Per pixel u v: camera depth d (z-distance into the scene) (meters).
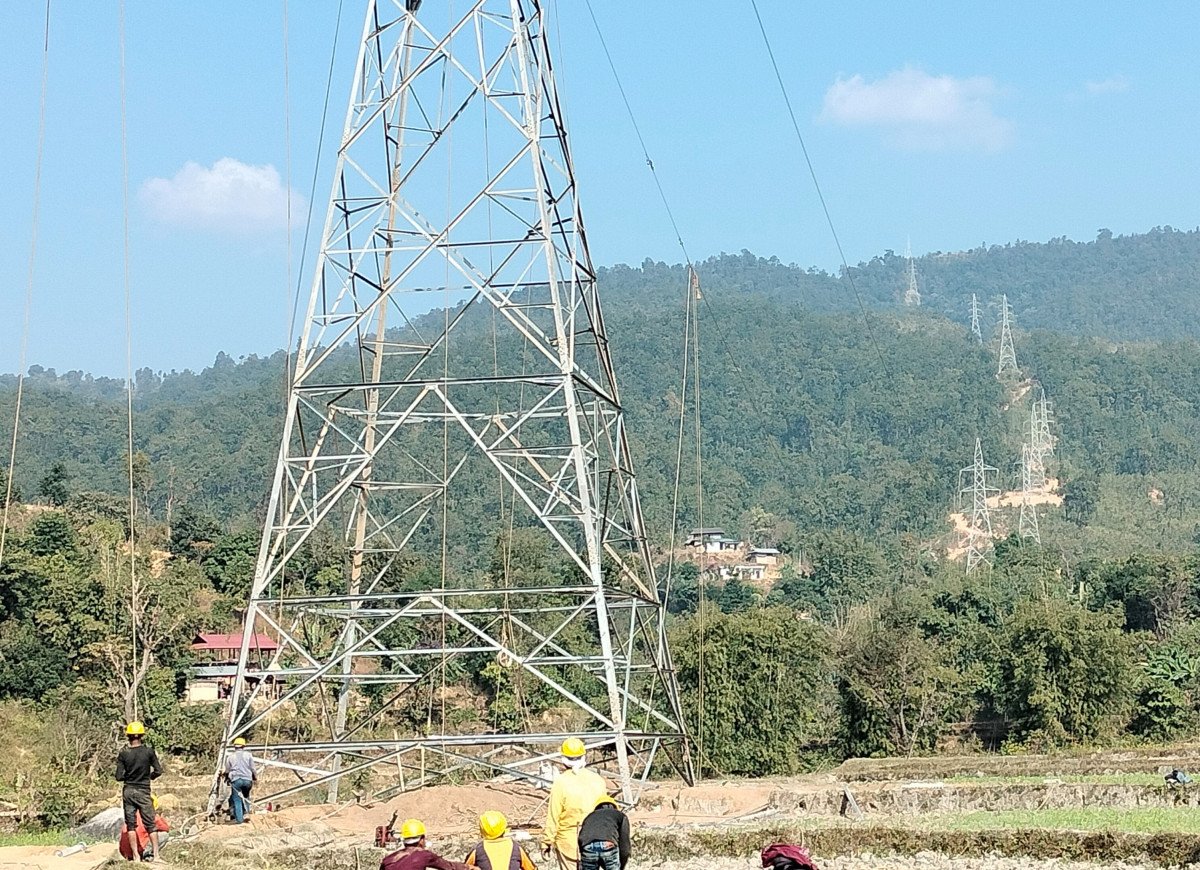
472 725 73.12
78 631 76.69
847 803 35.44
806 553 196.38
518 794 35.31
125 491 196.38
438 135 37.41
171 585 86.81
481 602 78.88
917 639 75.50
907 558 180.25
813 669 71.38
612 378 38.66
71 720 66.75
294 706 72.75
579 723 74.38
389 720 74.00
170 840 29.08
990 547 194.62
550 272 34.91
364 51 37.50
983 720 79.38
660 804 34.62
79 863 24.08
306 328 35.72
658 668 38.06
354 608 40.19
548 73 37.72
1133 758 49.25
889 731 73.44
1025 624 72.00
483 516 160.50
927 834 27.53
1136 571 117.12
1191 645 83.31
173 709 72.44
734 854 28.00
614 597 39.03
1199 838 25.80
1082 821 29.88
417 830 18.81
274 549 35.09
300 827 31.53
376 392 39.69
